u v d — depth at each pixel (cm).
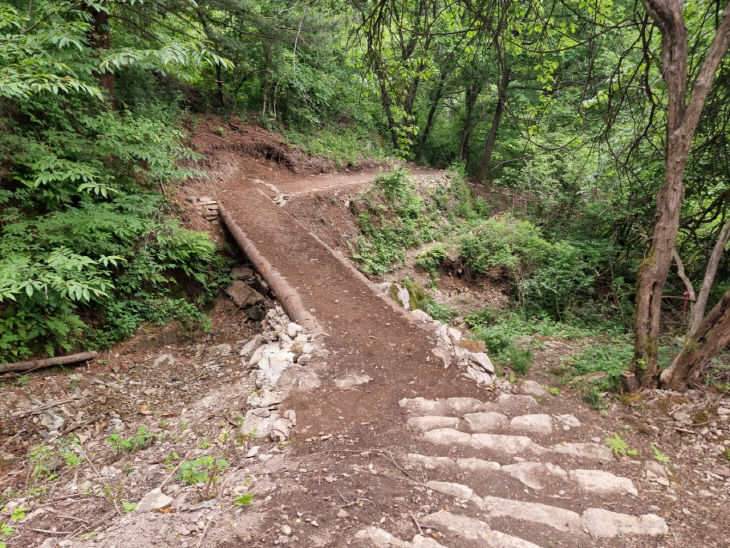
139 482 338
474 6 489
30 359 543
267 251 805
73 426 462
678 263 561
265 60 1341
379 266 1169
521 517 297
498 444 379
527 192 1551
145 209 729
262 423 401
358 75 578
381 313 648
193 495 309
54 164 586
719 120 670
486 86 1702
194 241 784
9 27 569
